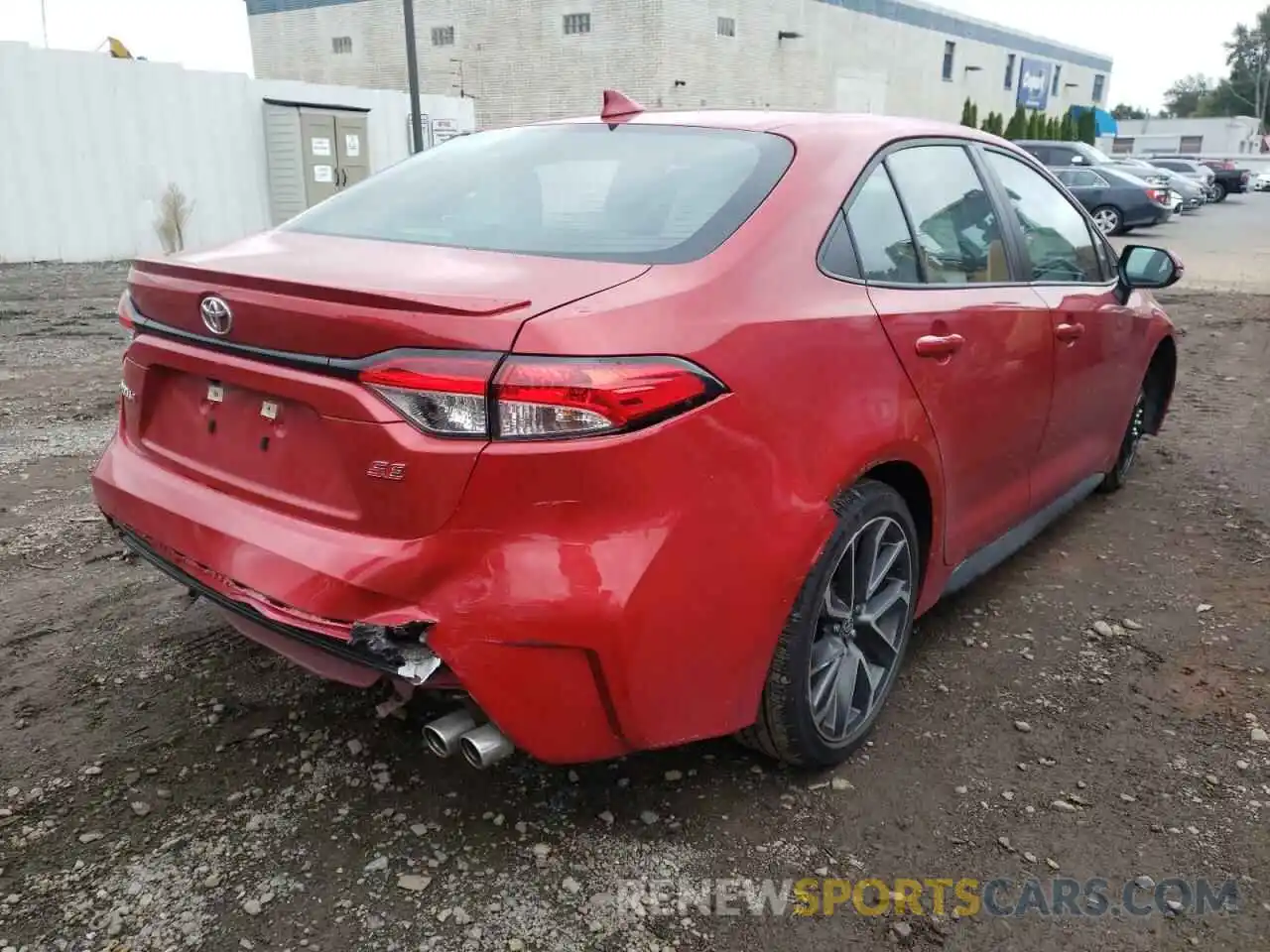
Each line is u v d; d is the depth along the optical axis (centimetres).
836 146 275
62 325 934
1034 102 5031
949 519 302
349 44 3428
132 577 375
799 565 231
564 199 264
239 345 224
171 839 237
